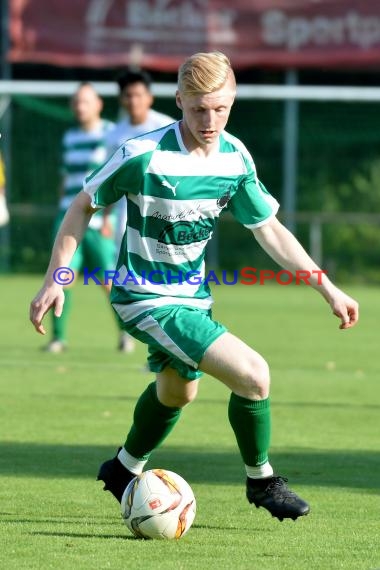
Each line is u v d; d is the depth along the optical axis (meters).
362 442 19.66
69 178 32.56
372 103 71.56
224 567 11.68
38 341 35.16
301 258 13.91
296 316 44.91
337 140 71.12
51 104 66.50
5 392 24.73
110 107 68.38
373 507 14.80
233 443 19.42
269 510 13.19
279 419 22.02
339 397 24.97
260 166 73.31
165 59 57.97
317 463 17.77
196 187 13.27
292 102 61.34
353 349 34.41
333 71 71.88
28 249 65.56
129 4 57.69
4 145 64.94
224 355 12.66
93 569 11.54
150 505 12.78
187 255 13.55
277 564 11.86
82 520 13.82
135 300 13.34
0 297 49.97
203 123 12.78
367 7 57.88
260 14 58.03
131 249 13.49
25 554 12.12
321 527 13.68
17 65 71.06
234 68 60.28
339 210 71.94
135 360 30.67
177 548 12.48
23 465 17.28
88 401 23.70
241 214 14.03
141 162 13.10
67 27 57.78
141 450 14.12
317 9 57.97
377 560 12.12
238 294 56.66
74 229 13.34
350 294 56.91
